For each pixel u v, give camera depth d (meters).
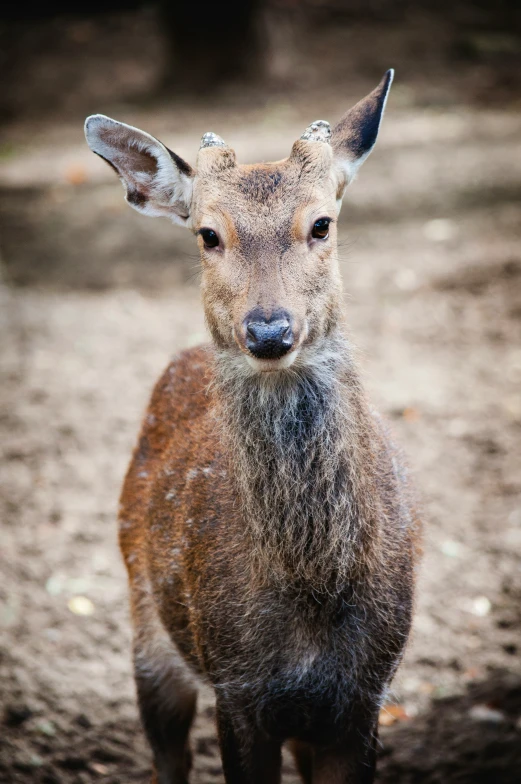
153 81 32.59
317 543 5.79
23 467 12.56
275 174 6.01
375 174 22.81
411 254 18.36
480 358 14.51
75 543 11.12
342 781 6.32
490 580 10.16
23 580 10.51
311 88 30.59
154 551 6.99
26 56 35.25
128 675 9.34
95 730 8.73
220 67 31.48
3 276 18.27
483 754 8.15
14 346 15.88
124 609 10.10
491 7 35.28
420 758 8.23
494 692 8.76
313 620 5.87
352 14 35.28
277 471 5.84
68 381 14.64
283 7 33.09
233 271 5.86
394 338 15.28
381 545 6.00
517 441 12.37
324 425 5.84
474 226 19.44
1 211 22.73
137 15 37.97
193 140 26.17
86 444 13.02
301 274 5.80
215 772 8.46
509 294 16.42
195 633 6.37
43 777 8.24
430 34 33.75
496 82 29.83
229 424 6.05
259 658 6.01
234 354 5.96
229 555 6.06
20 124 30.19
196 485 6.51
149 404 8.09
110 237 20.91
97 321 16.72
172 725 7.50
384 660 6.09
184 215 6.79
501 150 23.66
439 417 12.95
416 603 6.96
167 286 18.27
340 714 6.10
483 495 11.44
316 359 5.89
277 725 6.23
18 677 9.15
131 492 7.77
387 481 6.36
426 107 28.08
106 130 6.79
